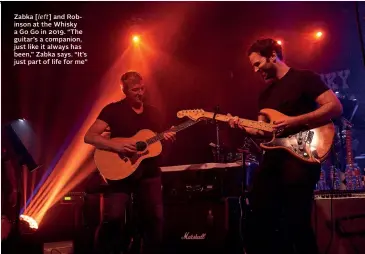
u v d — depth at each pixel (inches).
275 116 119.5
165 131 145.9
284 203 120.7
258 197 121.3
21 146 197.8
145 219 144.0
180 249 157.8
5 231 171.3
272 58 122.6
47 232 175.8
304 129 116.3
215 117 134.9
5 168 187.6
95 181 185.2
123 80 147.2
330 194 152.2
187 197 160.2
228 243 153.9
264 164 122.3
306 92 117.6
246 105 301.3
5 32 276.8
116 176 140.9
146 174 143.9
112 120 145.0
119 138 143.6
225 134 263.6
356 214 145.1
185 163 267.3
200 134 269.9
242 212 152.1
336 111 114.2
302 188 114.1
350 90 306.7
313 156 113.1
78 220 175.8
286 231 136.9
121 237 143.9
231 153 197.9
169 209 161.8
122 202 140.4
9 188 185.9
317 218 145.3
